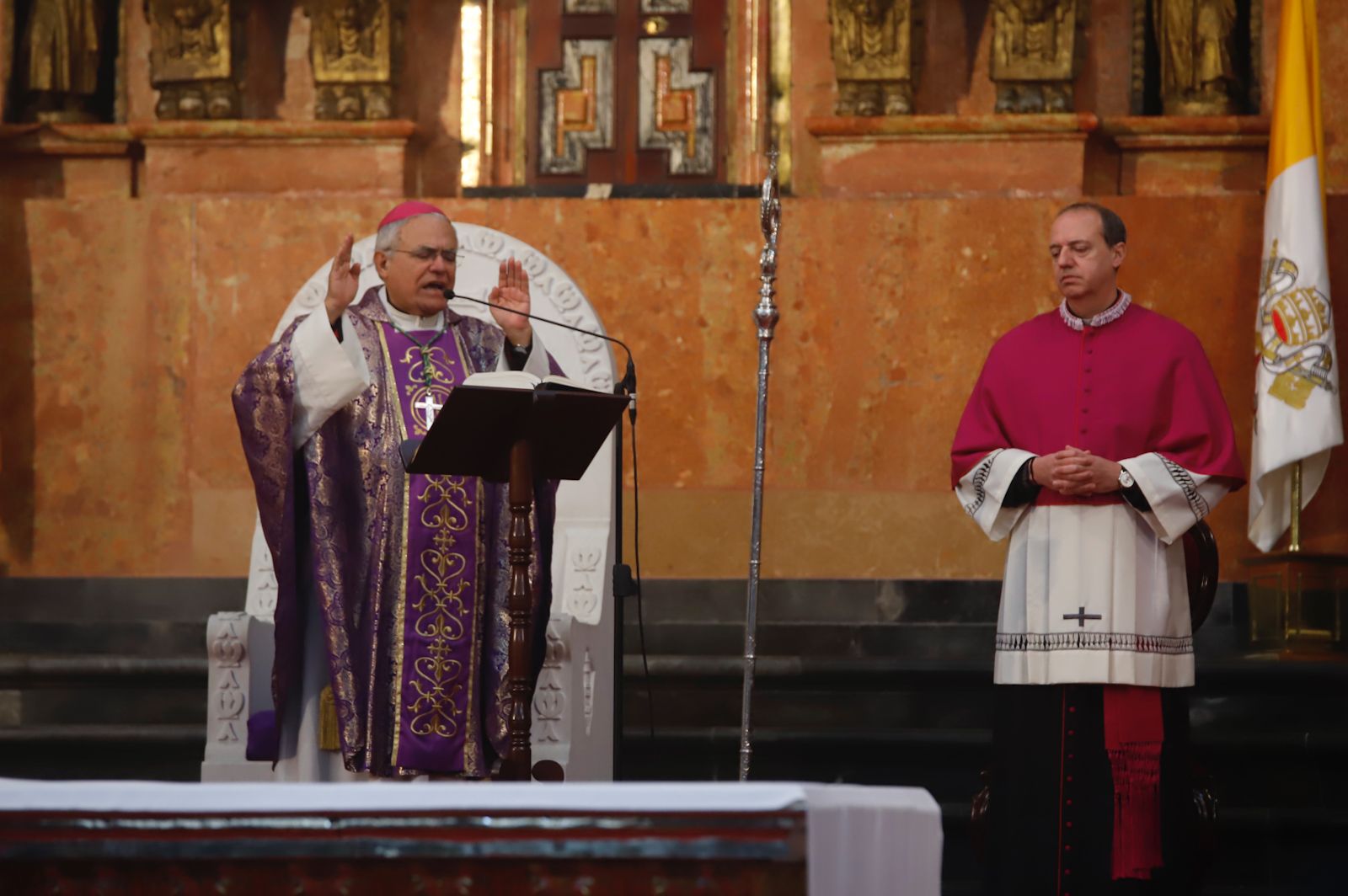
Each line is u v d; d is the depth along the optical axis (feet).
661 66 104.58
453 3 103.71
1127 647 57.82
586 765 68.80
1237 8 99.96
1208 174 99.40
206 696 81.35
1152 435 60.59
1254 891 69.31
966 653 86.74
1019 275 95.96
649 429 96.37
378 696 58.54
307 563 59.57
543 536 60.64
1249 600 89.25
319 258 97.71
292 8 103.04
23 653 87.66
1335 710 78.33
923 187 98.48
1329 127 96.17
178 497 96.89
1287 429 86.38
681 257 96.94
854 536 95.40
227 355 97.35
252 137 99.50
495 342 63.62
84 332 98.02
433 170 103.14
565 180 104.68
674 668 80.23
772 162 62.18
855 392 96.12
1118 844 57.62
